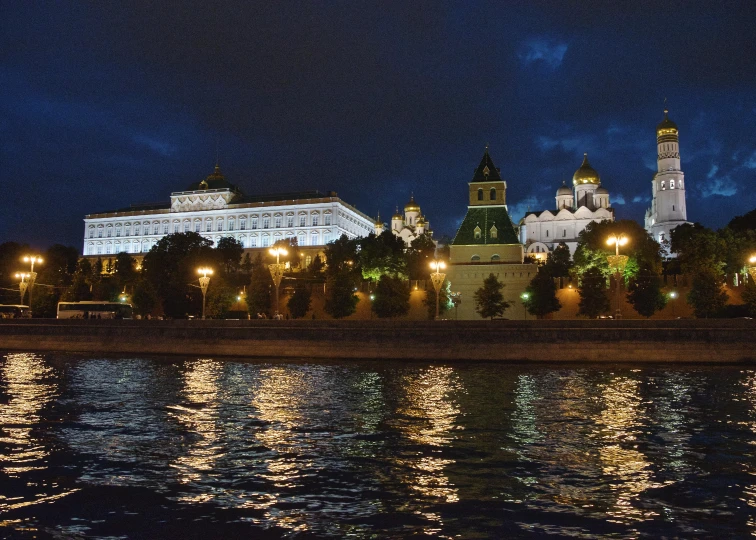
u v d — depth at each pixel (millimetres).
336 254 133250
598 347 58844
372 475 22359
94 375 51062
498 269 97688
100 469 23172
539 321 61156
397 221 196375
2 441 27578
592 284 87875
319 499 19812
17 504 19328
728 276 91438
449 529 17250
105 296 116750
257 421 32031
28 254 132375
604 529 17266
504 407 35812
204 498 19906
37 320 78312
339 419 32531
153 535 16938
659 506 19141
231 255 144875
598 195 165125
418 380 47688
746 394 40281
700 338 57562
